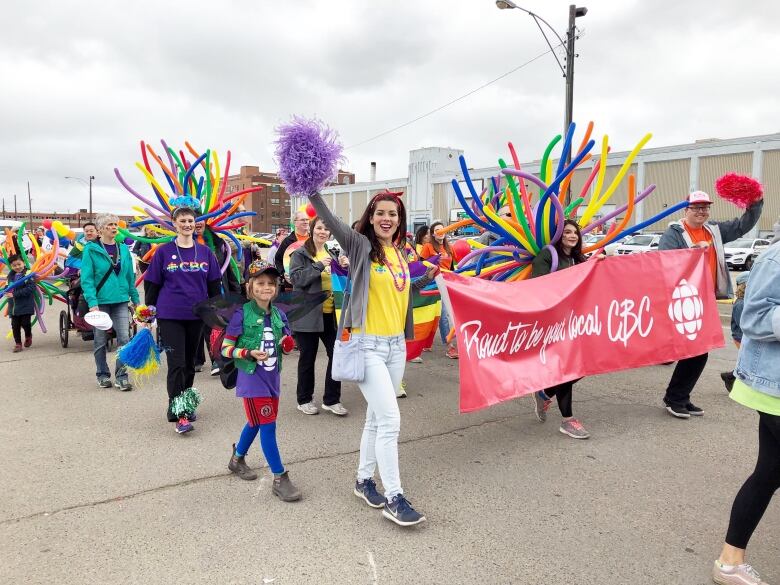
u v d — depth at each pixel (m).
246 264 9.22
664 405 5.48
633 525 3.26
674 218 38.50
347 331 3.28
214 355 3.79
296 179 3.02
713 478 3.87
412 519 3.15
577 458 4.21
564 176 4.80
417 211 57.22
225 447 4.38
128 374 6.56
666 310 5.12
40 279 8.13
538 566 2.85
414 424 4.99
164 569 2.79
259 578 2.73
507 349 4.21
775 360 2.53
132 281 6.09
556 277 4.64
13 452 4.25
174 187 7.00
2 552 2.92
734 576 2.68
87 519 3.27
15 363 7.29
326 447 4.42
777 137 34.75
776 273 2.49
